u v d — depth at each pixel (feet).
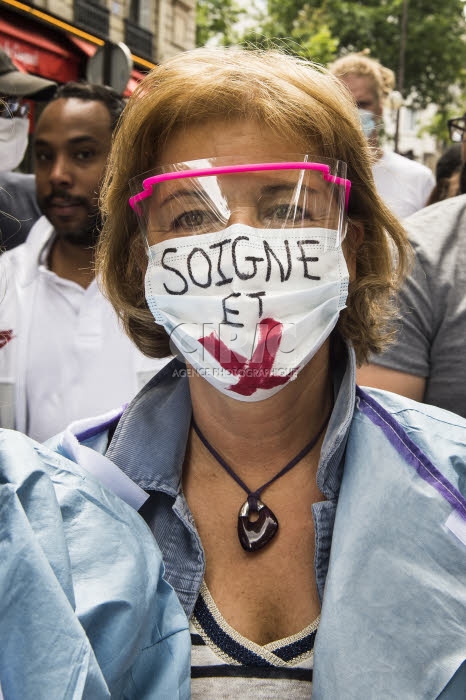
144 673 3.44
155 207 4.03
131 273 4.44
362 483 3.91
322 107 4.00
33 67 19.86
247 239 3.87
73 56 21.26
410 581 3.63
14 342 7.75
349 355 4.24
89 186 8.14
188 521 4.03
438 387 6.24
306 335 4.02
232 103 3.84
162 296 4.05
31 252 8.11
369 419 4.09
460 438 4.21
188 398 4.31
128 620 3.29
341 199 4.06
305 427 4.22
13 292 7.72
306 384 4.17
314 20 75.72
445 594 3.61
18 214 10.16
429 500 3.77
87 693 2.98
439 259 6.26
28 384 7.78
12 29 19.16
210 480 4.22
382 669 3.50
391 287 4.56
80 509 3.48
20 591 3.04
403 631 3.56
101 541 3.43
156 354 4.61
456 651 3.51
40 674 2.97
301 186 3.91
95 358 7.72
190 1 55.06
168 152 4.00
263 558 4.01
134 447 4.13
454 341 6.15
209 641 3.78
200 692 3.64
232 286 3.89
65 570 3.18
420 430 4.20
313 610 3.91
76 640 3.02
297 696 3.62
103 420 4.42
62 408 7.72
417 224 6.50
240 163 3.85
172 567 3.97
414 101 82.12
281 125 3.85
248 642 3.75
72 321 7.80
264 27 74.59
